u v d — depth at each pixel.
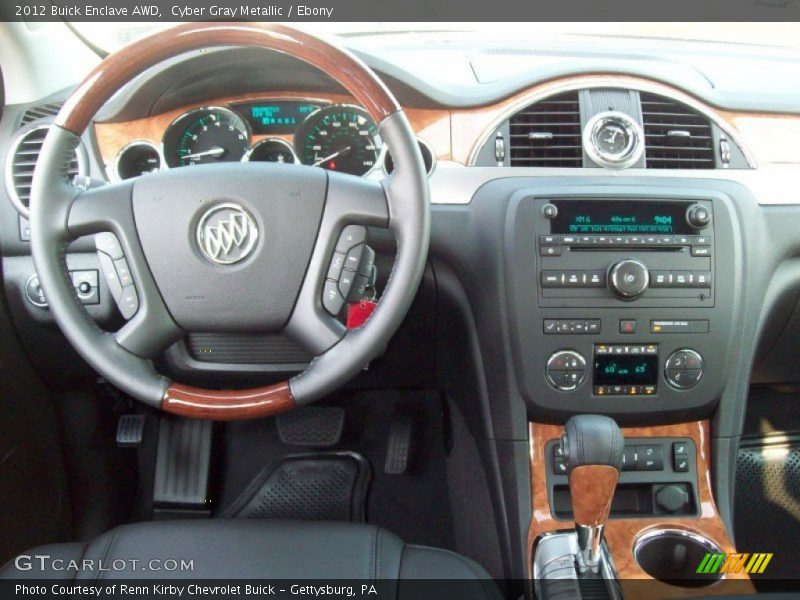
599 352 1.41
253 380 1.53
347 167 1.54
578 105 1.51
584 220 1.40
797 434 2.04
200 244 1.16
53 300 1.14
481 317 1.48
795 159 1.55
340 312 1.19
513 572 1.45
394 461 1.95
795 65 1.72
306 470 2.00
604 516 1.15
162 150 1.54
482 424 1.55
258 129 1.57
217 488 1.99
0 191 1.48
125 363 1.16
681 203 1.41
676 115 1.54
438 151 1.50
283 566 1.10
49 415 1.75
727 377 1.44
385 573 1.09
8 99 1.51
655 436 1.49
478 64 1.59
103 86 1.13
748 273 1.44
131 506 1.98
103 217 1.16
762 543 1.88
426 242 1.13
